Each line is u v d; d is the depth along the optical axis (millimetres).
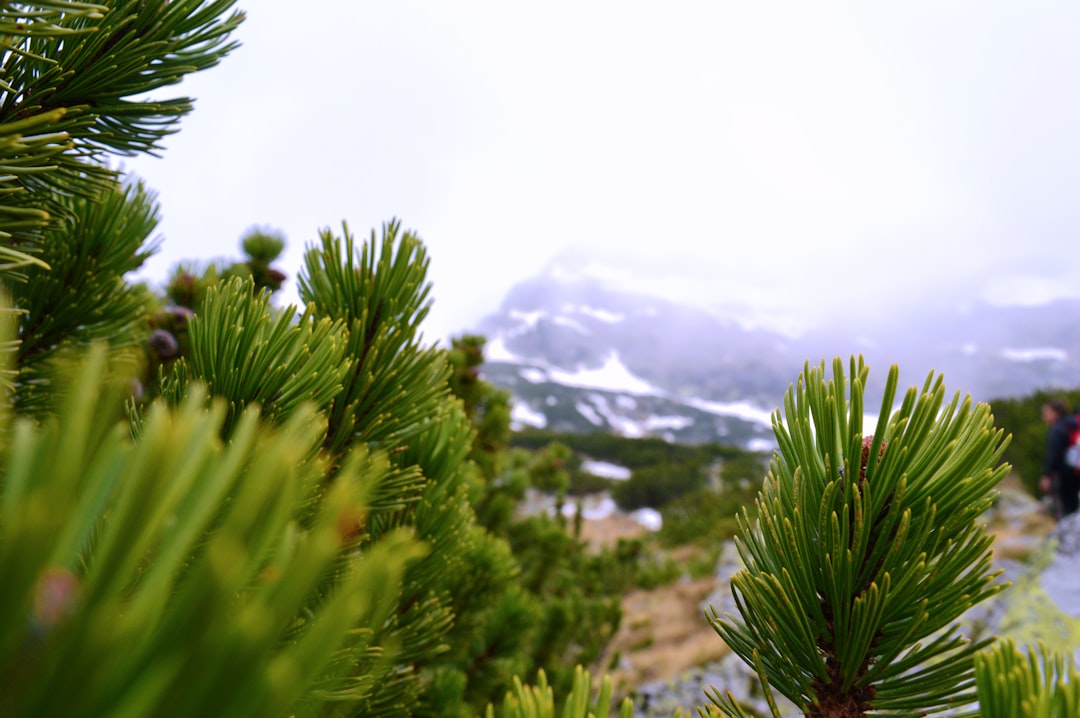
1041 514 13898
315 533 229
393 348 1430
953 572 847
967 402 900
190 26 1148
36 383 1610
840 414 939
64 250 1740
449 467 1794
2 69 1037
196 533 231
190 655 175
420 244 1496
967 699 833
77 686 171
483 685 3158
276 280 3488
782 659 903
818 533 888
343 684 796
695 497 31859
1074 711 488
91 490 228
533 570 7656
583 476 48219
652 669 13234
